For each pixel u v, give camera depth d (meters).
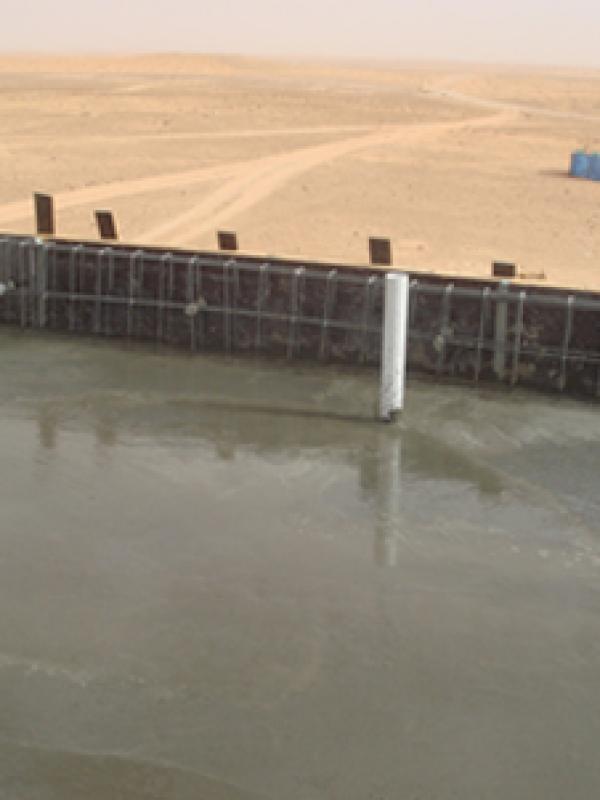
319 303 14.59
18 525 9.55
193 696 7.25
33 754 6.66
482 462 11.23
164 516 9.80
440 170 35.53
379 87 78.50
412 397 13.32
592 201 30.89
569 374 13.55
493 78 98.62
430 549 9.31
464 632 8.06
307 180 32.53
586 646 7.91
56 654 7.68
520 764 6.67
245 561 9.02
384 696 7.30
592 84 95.50
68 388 13.36
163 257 15.18
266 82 78.81
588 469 11.10
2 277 16.16
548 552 9.30
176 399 13.04
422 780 6.52
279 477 10.74
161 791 6.38
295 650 7.80
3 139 38.97
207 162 35.53
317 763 6.64
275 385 13.68
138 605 8.33
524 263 22.69
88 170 33.16
